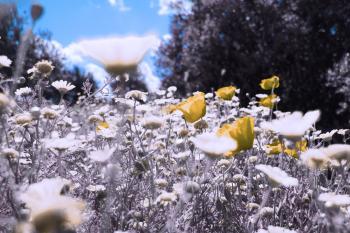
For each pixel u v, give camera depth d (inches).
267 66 673.0
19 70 52.2
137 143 106.0
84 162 99.4
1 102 51.6
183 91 783.7
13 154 63.0
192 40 789.9
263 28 713.0
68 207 30.3
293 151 79.8
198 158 83.1
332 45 677.3
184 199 59.0
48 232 29.3
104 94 102.3
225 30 733.9
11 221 39.3
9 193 59.3
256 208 82.6
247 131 66.1
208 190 83.5
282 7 733.3
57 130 109.0
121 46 44.9
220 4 751.7
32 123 78.4
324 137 116.1
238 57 692.7
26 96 103.7
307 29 689.0
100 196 71.7
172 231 59.2
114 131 94.0
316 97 655.8
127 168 84.1
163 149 103.7
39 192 32.4
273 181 52.2
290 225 81.5
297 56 677.9
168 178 100.3
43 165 76.7
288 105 660.7
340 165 58.4
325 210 50.4
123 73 45.6
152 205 75.5
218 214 82.5
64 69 511.8
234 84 689.6
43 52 427.8
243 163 113.7
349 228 47.9
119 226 69.0
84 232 63.9
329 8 669.3
